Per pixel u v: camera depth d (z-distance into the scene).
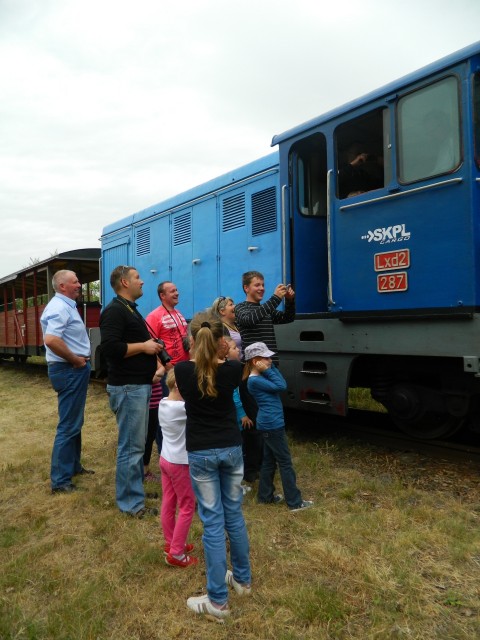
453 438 5.54
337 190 5.12
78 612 2.70
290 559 3.15
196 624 2.62
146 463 4.79
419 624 2.49
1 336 17.14
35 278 13.48
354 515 3.71
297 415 6.93
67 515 4.01
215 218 7.24
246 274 4.57
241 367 2.92
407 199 4.47
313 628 2.50
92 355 10.37
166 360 4.08
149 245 8.87
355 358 4.97
